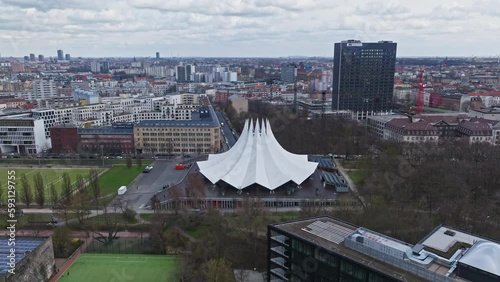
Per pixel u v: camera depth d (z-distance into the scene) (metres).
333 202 198.62
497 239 150.75
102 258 153.00
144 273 141.38
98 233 168.62
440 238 112.38
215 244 156.62
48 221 187.50
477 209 180.50
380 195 196.75
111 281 136.00
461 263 92.00
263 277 138.00
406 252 99.62
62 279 137.62
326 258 108.81
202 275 135.75
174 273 140.00
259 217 177.12
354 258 103.50
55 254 155.50
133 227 180.50
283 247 124.81
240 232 167.50
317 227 123.00
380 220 166.00
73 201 188.88
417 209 189.00
